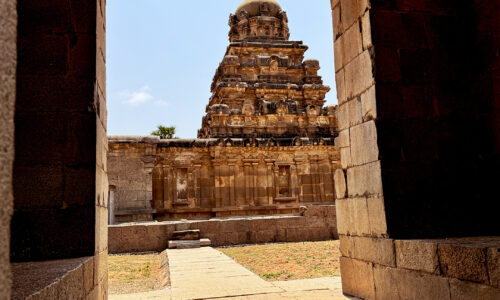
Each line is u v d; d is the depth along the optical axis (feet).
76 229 16.83
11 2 4.18
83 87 17.79
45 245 16.53
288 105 119.75
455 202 21.85
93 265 16.43
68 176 17.13
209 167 106.63
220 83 123.03
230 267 37.09
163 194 101.65
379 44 22.33
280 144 111.14
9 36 4.07
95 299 16.78
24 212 16.61
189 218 102.58
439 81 22.84
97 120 18.11
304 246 57.62
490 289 13.78
